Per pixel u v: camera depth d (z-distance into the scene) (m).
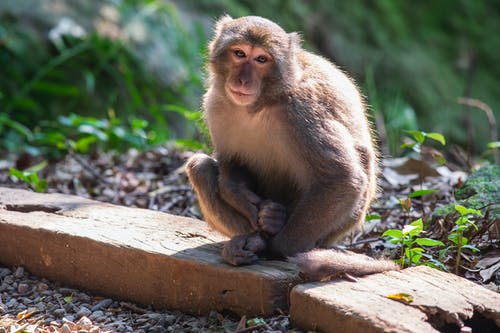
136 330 8.05
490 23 30.58
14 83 21.14
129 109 21.73
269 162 9.73
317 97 9.21
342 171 8.83
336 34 27.05
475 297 7.41
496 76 28.94
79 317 8.44
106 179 14.71
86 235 9.08
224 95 9.53
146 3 23.78
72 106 21.53
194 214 12.22
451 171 14.84
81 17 22.50
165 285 8.50
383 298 7.30
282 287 7.88
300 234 8.80
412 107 26.16
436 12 30.05
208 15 24.83
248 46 9.08
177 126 22.00
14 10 21.81
